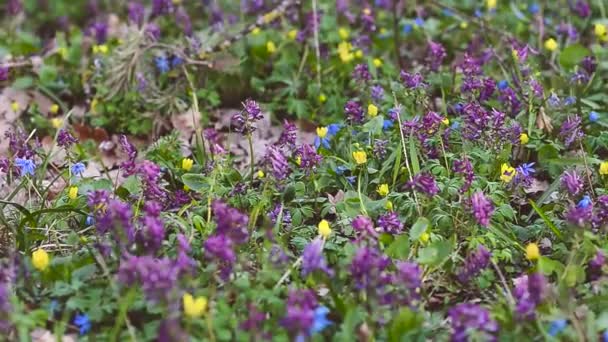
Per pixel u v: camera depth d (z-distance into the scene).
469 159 2.20
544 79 2.56
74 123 2.55
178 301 1.84
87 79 2.68
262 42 2.70
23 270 1.92
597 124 2.37
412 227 1.99
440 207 2.11
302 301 1.83
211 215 2.13
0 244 2.11
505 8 2.92
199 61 2.63
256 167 2.34
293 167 2.25
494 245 2.04
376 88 2.44
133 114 2.58
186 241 1.94
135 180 2.20
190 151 2.45
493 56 2.59
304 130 2.54
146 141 2.56
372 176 2.23
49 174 2.39
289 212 2.15
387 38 2.80
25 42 2.83
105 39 2.82
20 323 1.82
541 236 2.10
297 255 2.07
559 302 1.92
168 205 2.15
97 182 2.20
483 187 2.15
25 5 3.33
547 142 2.29
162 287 1.82
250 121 2.20
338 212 2.14
